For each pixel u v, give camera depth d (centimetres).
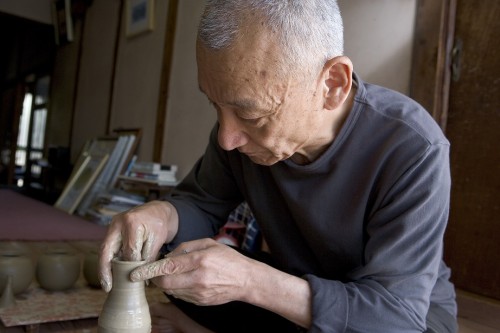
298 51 81
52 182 593
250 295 89
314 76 85
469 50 199
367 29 229
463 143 200
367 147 102
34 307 144
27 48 770
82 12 570
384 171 100
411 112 103
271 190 124
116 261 92
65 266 161
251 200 129
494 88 191
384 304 89
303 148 106
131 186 371
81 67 566
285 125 87
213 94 84
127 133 432
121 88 466
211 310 120
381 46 223
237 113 85
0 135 864
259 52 78
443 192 96
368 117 102
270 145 90
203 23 82
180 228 128
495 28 192
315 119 92
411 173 96
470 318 185
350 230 108
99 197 374
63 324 143
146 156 408
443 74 203
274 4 79
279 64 79
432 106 201
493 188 189
